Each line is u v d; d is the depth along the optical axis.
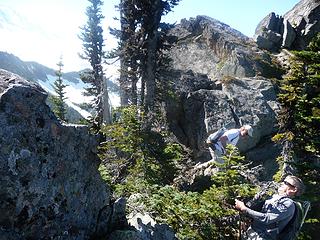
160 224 5.86
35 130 4.46
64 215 4.75
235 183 9.99
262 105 26.56
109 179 9.37
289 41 35.69
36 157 4.42
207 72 32.84
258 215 5.12
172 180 15.85
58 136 4.71
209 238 8.11
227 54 33.50
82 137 5.06
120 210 5.62
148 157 14.34
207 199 9.25
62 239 4.66
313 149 15.41
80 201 5.00
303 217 5.24
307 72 15.91
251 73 30.69
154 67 26.44
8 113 4.26
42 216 4.48
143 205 7.23
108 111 27.53
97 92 32.19
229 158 10.27
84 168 5.10
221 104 26.61
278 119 16.06
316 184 15.06
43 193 4.47
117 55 27.33
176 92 27.48
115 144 14.67
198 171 20.31
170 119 27.23
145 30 26.47
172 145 16.00
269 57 33.16
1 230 4.14
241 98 27.11
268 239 5.04
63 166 4.75
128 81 28.56
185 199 8.93
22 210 4.29
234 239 8.22
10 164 4.19
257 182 10.48
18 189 4.23
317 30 36.16
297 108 15.41
